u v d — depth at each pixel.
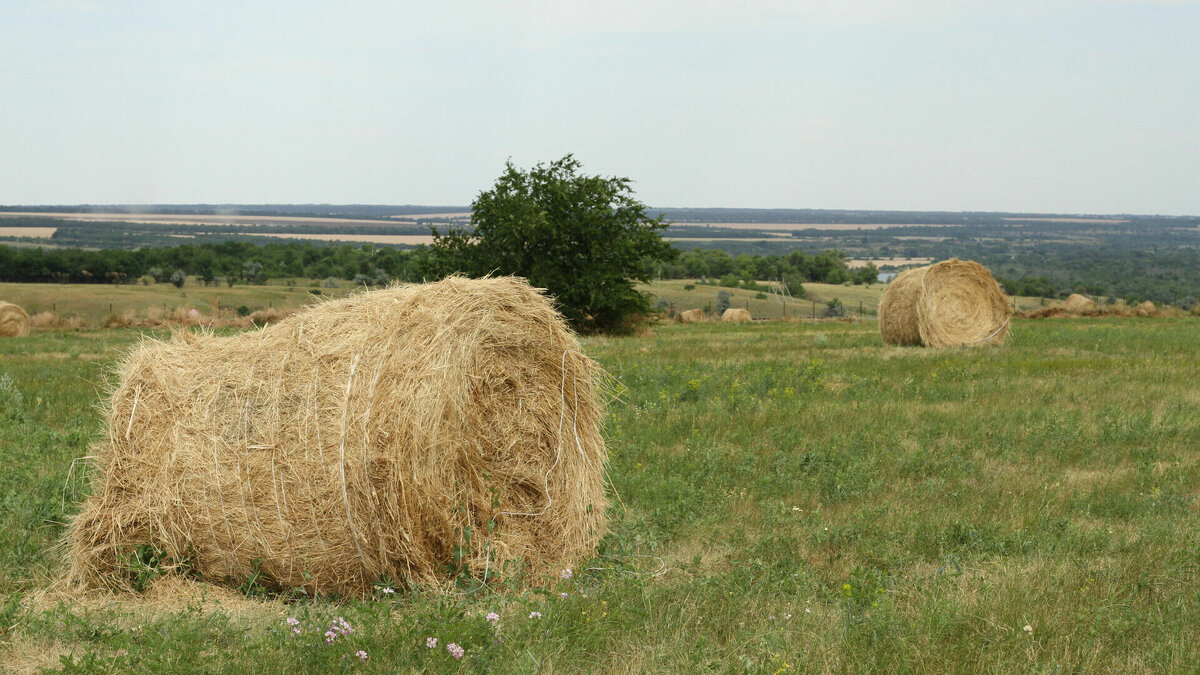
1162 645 5.14
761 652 5.05
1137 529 7.46
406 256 91.94
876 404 13.30
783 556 6.79
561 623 5.36
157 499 6.29
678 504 8.10
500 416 6.75
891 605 5.52
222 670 4.76
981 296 24.64
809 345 24.72
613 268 36.84
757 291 96.19
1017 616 5.52
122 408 6.51
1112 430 11.24
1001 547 7.00
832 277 122.31
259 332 6.75
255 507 6.12
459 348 6.30
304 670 4.79
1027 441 10.96
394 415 5.96
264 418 6.16
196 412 6.31
